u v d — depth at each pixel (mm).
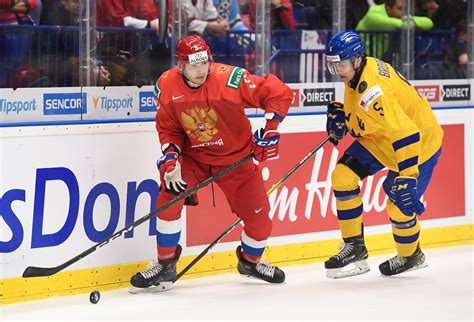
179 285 11383
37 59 10852
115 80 11352
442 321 9594
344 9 13008
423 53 13758
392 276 11820
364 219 13133
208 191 11844
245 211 11070
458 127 13883
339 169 11438
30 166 10500
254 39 12492
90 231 10992
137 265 11383
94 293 10359
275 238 12367
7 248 10391
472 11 13969
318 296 10742
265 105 10547
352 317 9766
